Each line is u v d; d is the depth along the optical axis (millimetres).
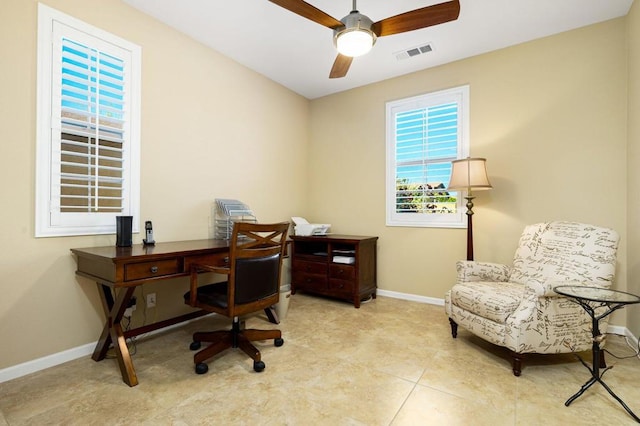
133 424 1424
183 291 2738
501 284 2357
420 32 2688
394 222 3582
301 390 1704
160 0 2297
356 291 3219
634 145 2299
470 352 2180
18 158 1842
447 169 3252
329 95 4133
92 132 2158
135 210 2395
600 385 1755
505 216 2939
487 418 1474
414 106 3465
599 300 1468
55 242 1993
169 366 1974
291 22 2574
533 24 2578
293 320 2836
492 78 3002
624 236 2461
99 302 2193
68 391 1687
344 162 3998
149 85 2482
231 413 1505
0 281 1786
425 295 3385
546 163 2762
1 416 1469
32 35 1885
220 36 2783
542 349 1865
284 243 2273
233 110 3201
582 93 2619
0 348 1784
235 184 3234
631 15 2348
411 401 1607
